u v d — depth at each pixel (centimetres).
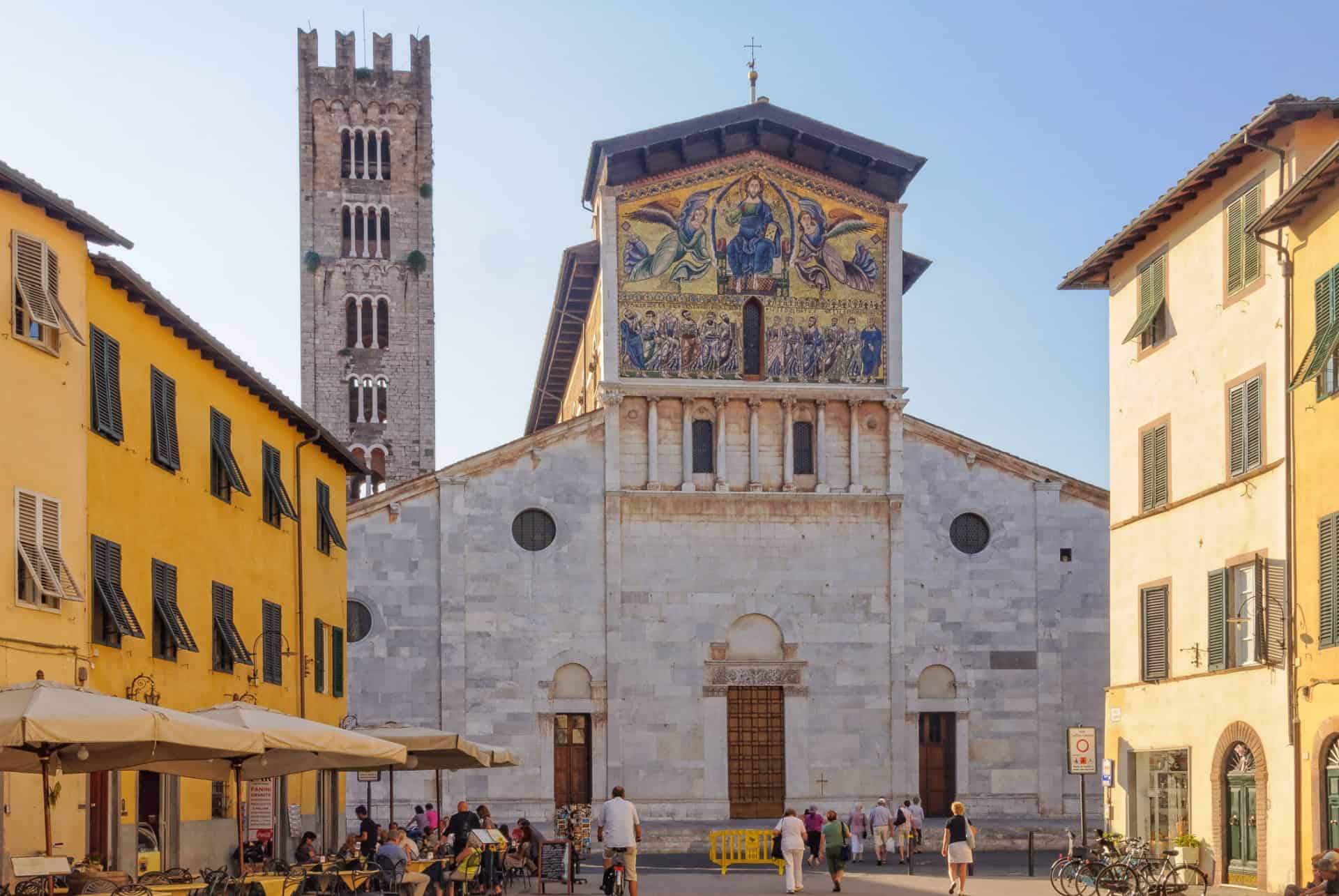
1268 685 4200
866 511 7519
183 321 4200
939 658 7475
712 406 7519
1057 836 7069
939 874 5675
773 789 7350
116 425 3816
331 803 5862
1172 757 4834
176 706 4191
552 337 9194
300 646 5444
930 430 7588
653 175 7588
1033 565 7575
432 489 7369
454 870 4172
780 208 7644
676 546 7419
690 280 7556
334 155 12912
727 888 5022
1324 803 3900
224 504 4691
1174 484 4897
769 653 7400
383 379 12762
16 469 3338
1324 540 3925
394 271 12862
